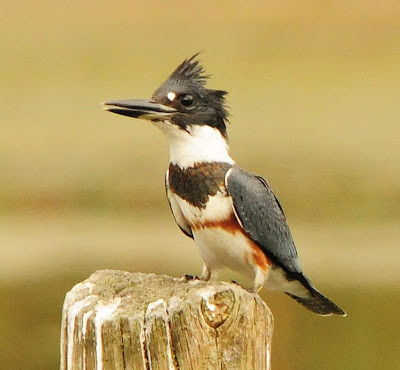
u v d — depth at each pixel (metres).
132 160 20.25
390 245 15.62
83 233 16.58
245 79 24.94
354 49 26.41
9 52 25.67
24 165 20.64
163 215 17.89
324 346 12.82
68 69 25.22
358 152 20.86
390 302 13.26
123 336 5.56
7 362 12.51
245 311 5.65
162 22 27.44
